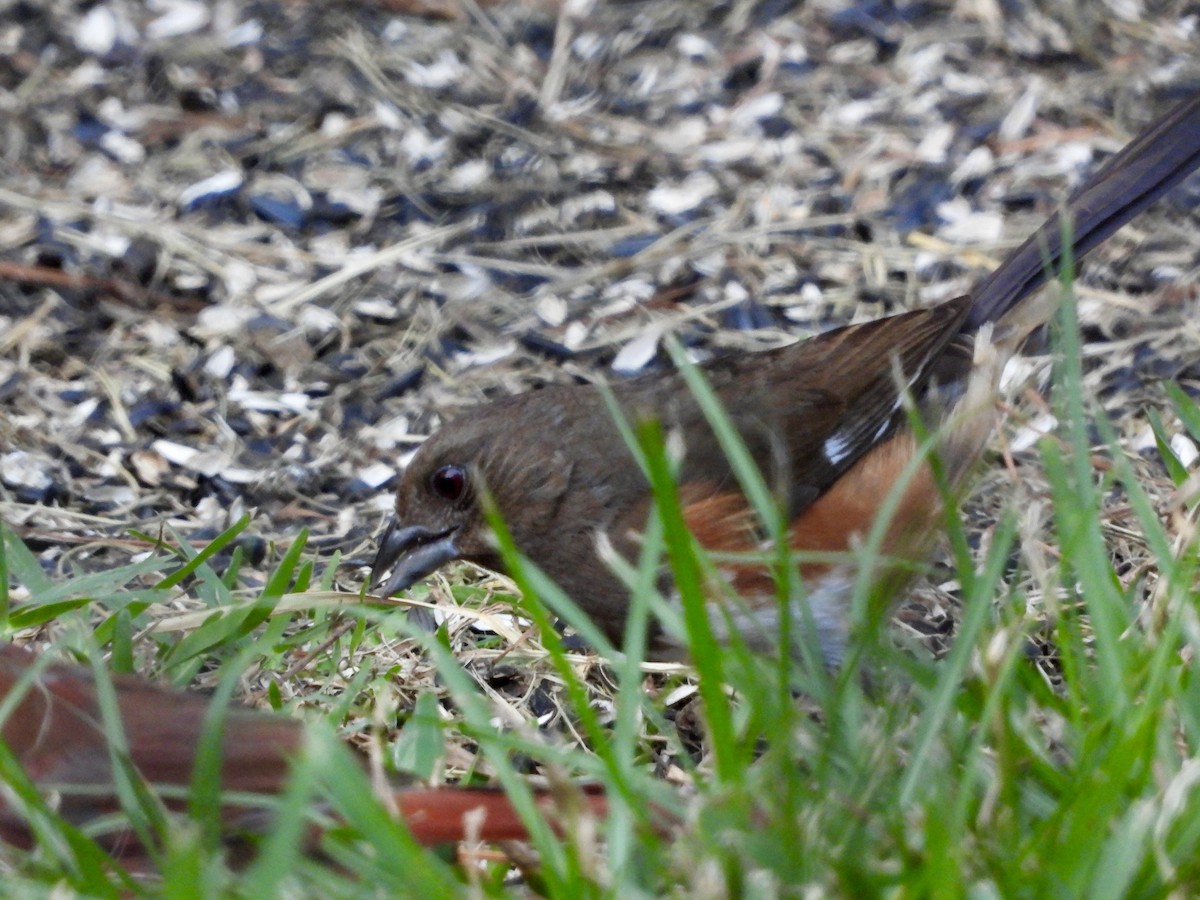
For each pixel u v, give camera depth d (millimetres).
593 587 8273
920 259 12508
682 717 7926
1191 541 6531
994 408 8914
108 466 10570
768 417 8414
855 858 5355
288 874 5254
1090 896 5207
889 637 6875
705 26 15234
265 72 14633
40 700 5953
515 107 14250
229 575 8469
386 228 12930
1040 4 15234
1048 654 8125
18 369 11367
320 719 7012
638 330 11844
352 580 9477
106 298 12117
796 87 14477
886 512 6098
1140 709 5844
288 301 12078
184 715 5996
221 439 10844
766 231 12805
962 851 5219
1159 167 9523
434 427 11031
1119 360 11234
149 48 14875
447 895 5004
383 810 5020
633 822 5422
